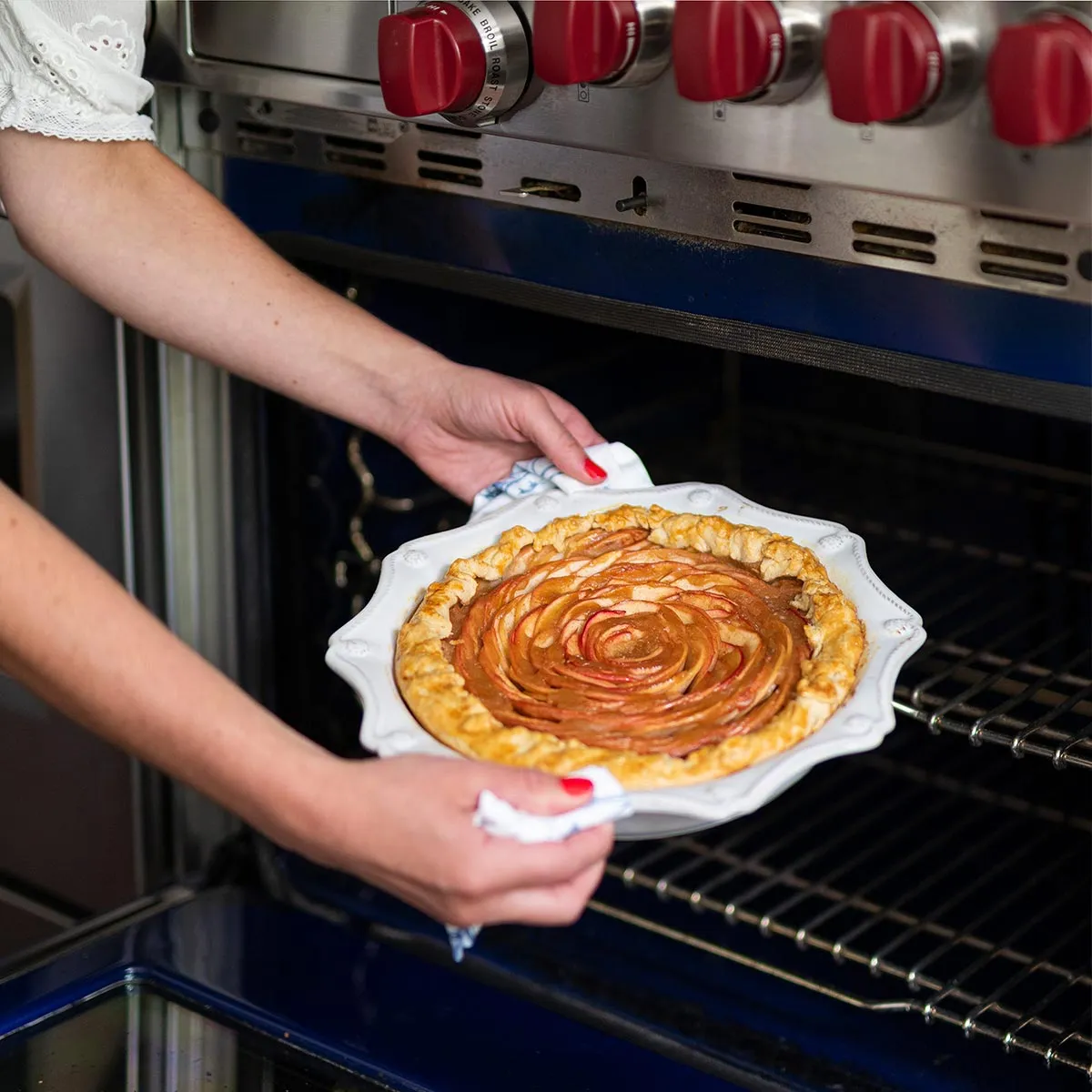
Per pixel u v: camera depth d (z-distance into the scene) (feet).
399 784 2.25
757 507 2.97
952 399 4.34
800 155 2.48
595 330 4.22
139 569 3.70
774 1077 3.10
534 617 2.69
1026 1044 2.94
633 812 2.25
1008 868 3.75
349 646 2.62
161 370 3.53
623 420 4.45
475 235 3.06
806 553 2.75
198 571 3.70
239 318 3.21
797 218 2.60
